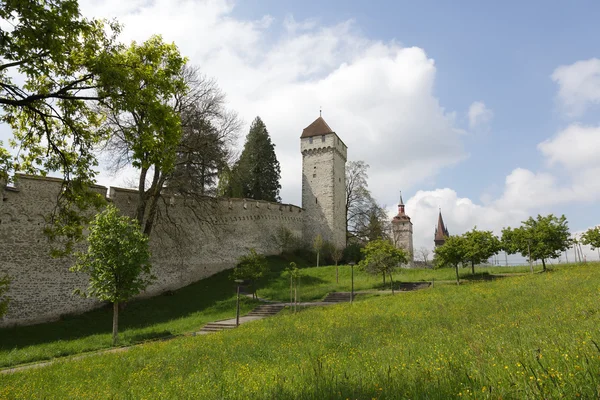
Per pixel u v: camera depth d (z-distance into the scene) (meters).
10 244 23.38
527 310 13.23
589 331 7.42
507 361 5.91
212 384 7.74
